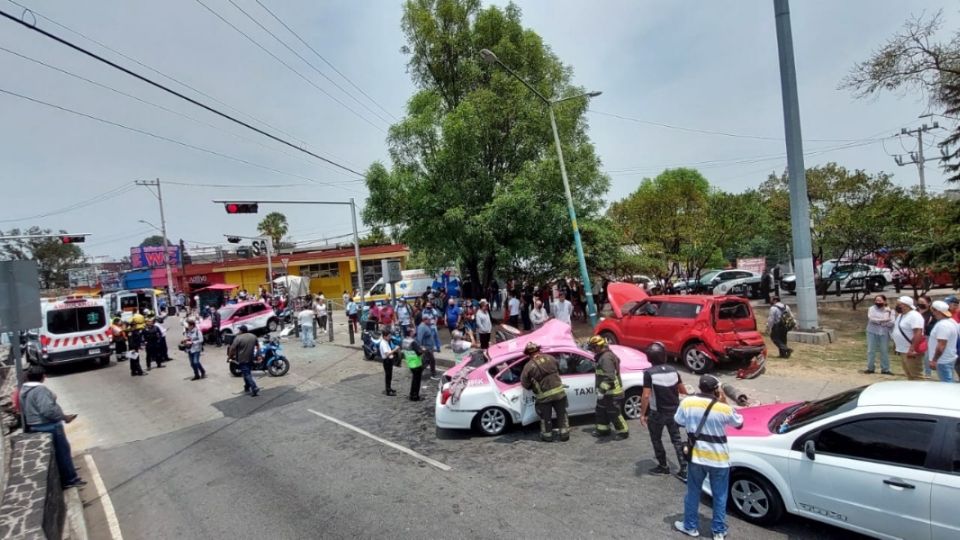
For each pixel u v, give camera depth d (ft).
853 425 15.21
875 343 34.32
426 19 64.34
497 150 63.46
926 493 13.44
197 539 18.40
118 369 59.16
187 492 22.71
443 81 68.13
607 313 71.67
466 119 56.44
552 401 25.72
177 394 43.34
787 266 113.50
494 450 25.35
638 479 20.83
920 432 14.06
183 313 133.08
